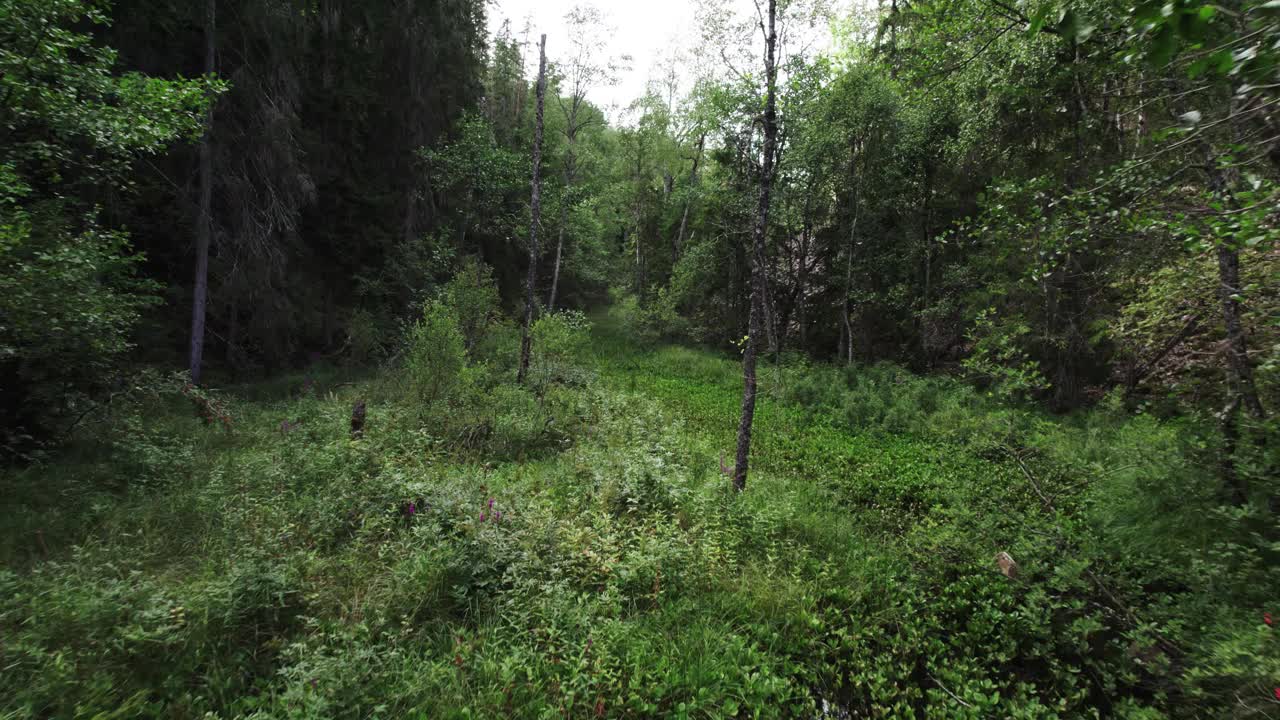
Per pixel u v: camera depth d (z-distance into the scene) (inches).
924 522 279.9
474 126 860.6
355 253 771.4
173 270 569.0
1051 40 255.8
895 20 658.2
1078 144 429.4
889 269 812.0
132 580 173.0
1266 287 178.2
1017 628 193.3
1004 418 277.7
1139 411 268.8
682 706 147.9
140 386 323.9
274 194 556.1
